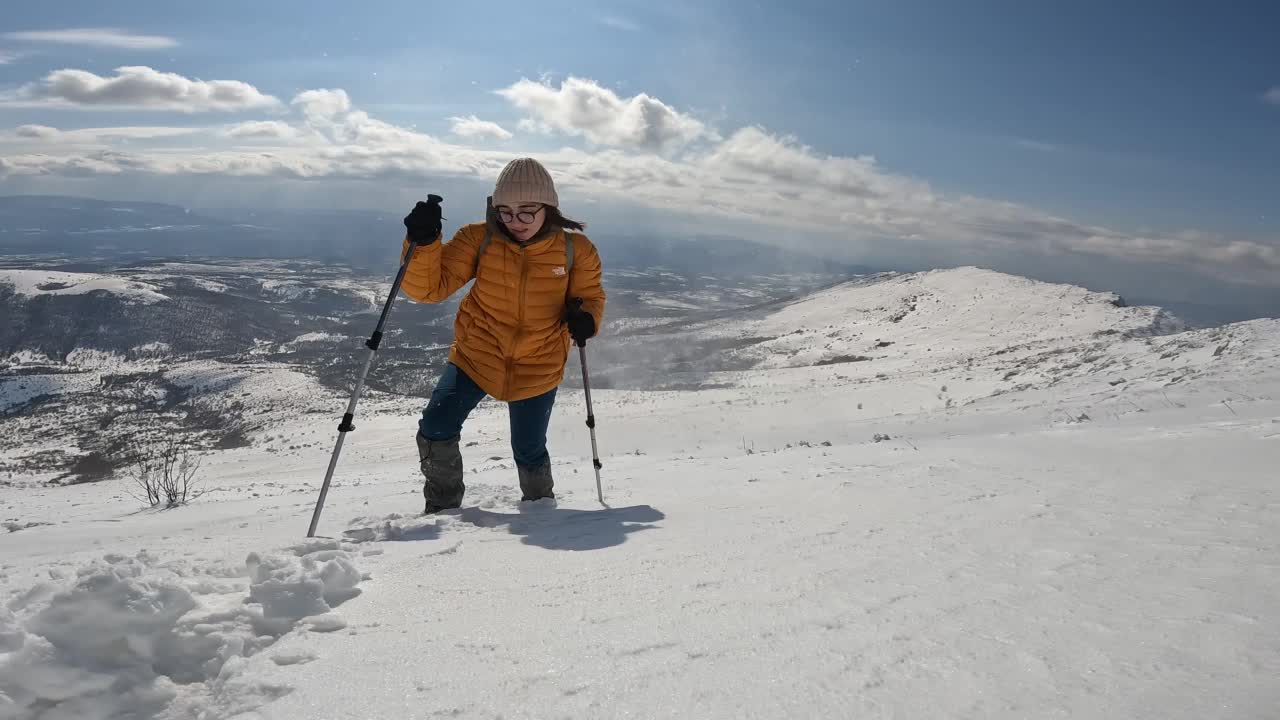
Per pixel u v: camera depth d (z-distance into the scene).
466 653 1.55
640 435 20.91
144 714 1.42
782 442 15.70
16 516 10.69
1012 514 2.83
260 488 14.04
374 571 2.26
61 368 182.88
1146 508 2.82
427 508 4.13
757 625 1.64
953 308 70.81
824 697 1.26
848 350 59.94
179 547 2.88
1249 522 2.46
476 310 4.08
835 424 18.12
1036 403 13.45
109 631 1.50
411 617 1.81
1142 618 1.56
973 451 5.22
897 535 2.53
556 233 4.00
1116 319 53.12
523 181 3.78
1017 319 59.75
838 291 120.75
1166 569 1.95
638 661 1.46
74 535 5.69
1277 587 1.72
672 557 2.36
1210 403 8.91
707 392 32.94
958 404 19.33
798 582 1.98
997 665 1.36
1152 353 17.47
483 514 3.53
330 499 6.82
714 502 3.75
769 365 58.81
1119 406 10.34
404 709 1.31
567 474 7.03
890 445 6.50
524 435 4.26
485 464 13.62
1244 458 3.98
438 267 3.80
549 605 1.88
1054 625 1.55
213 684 1.49
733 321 111.00
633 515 3.41
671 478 5.26
